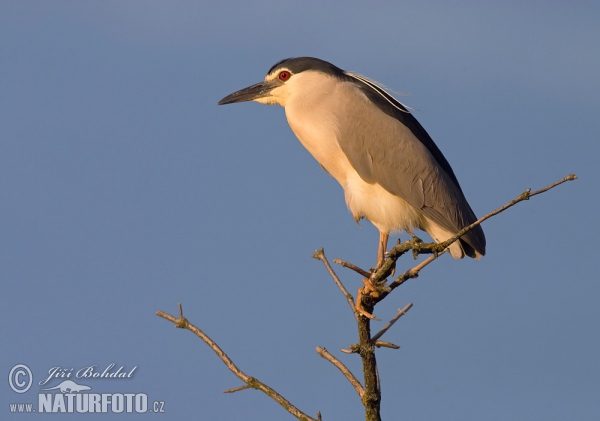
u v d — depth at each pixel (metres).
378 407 6.90
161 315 6.84
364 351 6.89
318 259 7.40
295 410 6.52
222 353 6.70
